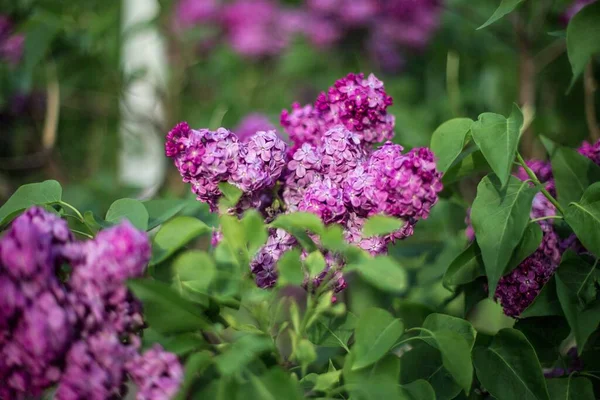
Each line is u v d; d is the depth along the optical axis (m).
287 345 1.28
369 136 1.09
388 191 0.99
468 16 1.93
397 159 1.00
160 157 2.03
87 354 0.93
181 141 1.01
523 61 1.61
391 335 0.98
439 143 1.07
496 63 1.83
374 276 0.96
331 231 0.96
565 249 1.10
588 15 1.11
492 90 1.76
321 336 1.07
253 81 2.22
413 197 0.99
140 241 0.95
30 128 1.98
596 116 1.56
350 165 1.03
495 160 1.02
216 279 0.98
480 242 1.03
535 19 1.59
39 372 0.93
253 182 1.01
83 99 2.01
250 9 2.22
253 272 1.01
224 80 2.23
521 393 1.05
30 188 1.05
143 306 0.96
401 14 2.06
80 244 0.95
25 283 0.93
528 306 1.06
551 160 1.13
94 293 0.94
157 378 0.94
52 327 0.92
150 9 2.14
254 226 0.97
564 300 1.04
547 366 1.13
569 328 1.10
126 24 2.07
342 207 1.01
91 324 0.94
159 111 2.15
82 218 1.05
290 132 1.09
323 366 1.12
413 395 1.01
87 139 2.14
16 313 0.92
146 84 2.10
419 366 1.09
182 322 0.96
